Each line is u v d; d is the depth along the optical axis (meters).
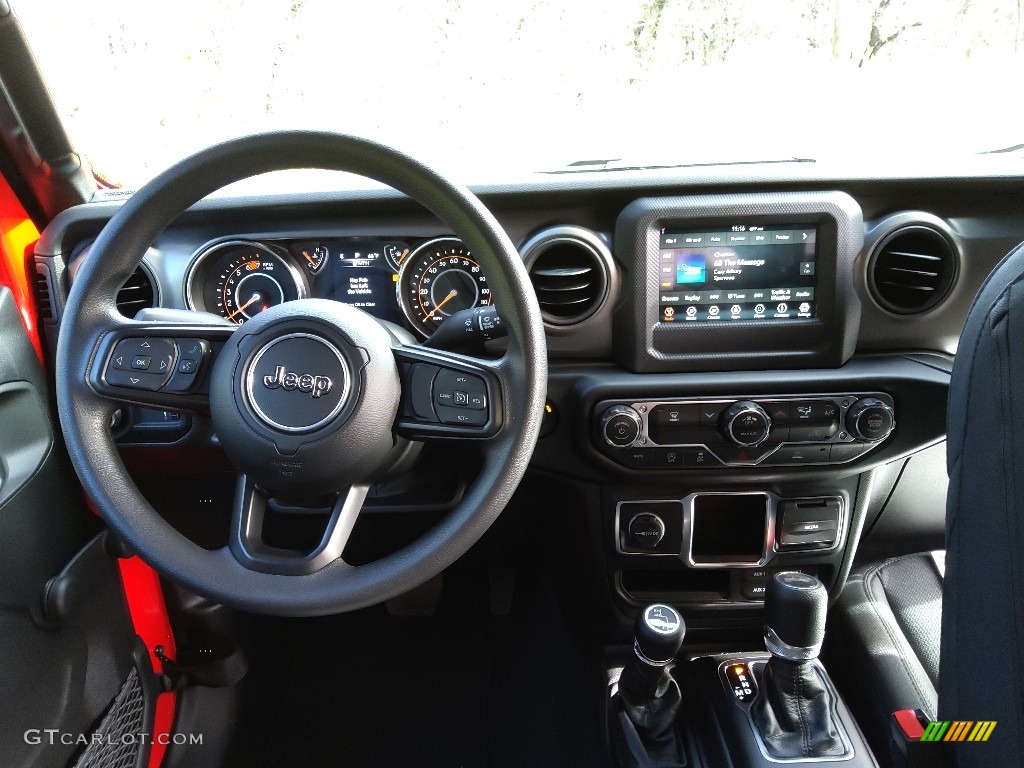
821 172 1.21
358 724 1.64
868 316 1.28
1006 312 0.70
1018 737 0.70
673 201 1.20
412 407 0.86
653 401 1.23
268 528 1.43
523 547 1.60
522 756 1.51
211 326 0.89
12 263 1.20
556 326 1.27
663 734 1.19
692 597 1.41
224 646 1.45
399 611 1.82
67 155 1.22
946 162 1.24
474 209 0.81
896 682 1.23
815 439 1.23
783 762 1.09
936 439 1.23
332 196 1.21
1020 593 0.69
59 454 1.18
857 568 1.50
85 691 1.14
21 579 1.02
